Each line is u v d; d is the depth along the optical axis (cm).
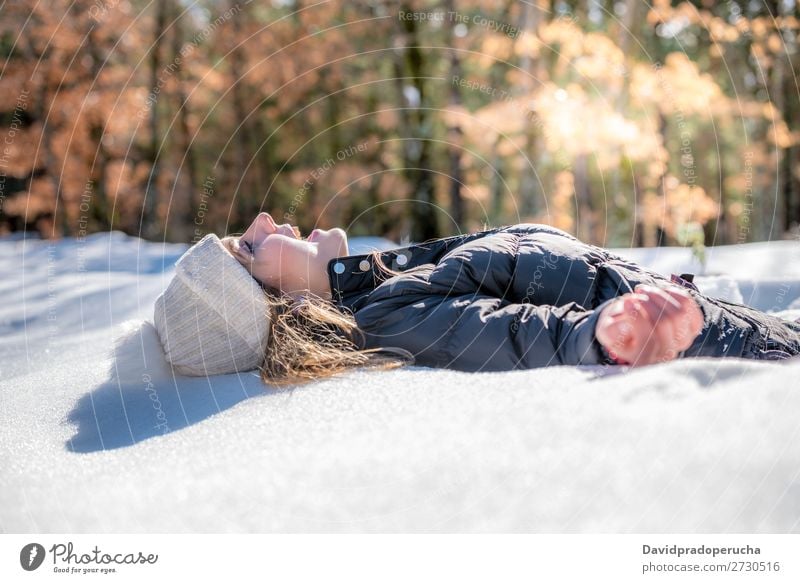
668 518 84
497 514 92
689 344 134
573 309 152
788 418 95
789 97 717
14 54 698
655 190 643
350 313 170
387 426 117
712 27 675
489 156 676
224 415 140
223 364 165
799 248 323
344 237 181
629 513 88
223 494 104
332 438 117
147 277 341
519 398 120
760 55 670
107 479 115
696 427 98
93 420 148
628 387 116
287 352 158
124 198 786
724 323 154
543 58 629
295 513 97
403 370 148
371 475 102
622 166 661
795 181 810
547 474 95
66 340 247
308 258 175
